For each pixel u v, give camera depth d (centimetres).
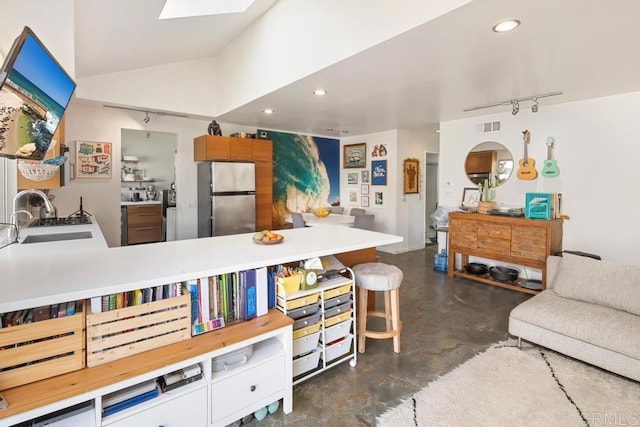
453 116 476
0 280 145
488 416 188
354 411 193
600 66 271
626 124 349
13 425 124
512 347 270
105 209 459
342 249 229
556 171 397
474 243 440
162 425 147
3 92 132
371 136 656
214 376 164
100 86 408
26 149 169
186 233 532
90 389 127
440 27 206
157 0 248
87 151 442
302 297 206
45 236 276
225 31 389
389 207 629
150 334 153
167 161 751
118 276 153
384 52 245
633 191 347
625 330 220
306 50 299
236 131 562
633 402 200
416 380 223
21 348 124
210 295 175
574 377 226
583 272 271
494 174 458
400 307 359
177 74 462
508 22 198
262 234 244
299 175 648
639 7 180
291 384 192
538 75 293
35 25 208
